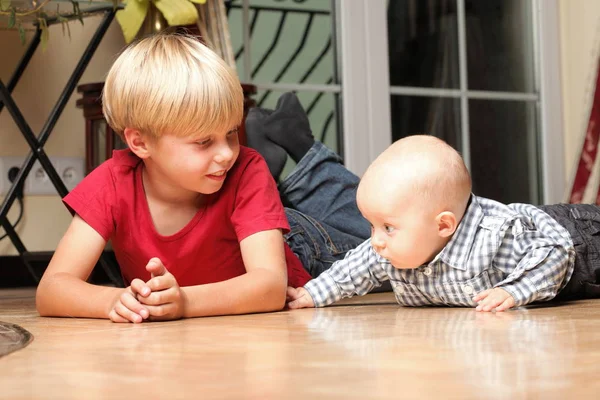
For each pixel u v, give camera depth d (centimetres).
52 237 294
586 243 161
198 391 62
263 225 148
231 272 160
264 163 159
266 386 64
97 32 242
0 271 289
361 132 334
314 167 217
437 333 103
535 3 380
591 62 362
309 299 154
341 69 333
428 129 351
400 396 59
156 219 153
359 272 155
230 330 111
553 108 381
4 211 241
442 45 355
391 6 342
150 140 140
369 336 100
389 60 342
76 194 150
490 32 368
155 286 126
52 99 295
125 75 140
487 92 366
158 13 271
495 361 76
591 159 354
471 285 144
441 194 137
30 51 259
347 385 64
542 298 141
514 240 142
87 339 103
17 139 289
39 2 234
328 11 331
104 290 138
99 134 270
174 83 134
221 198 153
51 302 139
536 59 381
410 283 149
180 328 115
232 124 138
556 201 382
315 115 328
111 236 156
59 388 65
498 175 370
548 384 62
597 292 165
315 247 198
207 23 282
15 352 91
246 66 316
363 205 140
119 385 66
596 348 84
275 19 321
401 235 137
